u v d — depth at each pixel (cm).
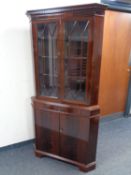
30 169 198
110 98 318
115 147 241
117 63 303
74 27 162
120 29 286
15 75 210
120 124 310
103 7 148
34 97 201
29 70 217
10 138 229
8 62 202
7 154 223
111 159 216
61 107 182
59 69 177
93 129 182
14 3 189
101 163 208
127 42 300
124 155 224
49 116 194
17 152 227
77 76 174
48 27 174
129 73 321
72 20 157
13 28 195
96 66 165
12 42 199
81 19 153
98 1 236
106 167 202
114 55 295
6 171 194
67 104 181
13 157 218
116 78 312
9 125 223
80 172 194
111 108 326
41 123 202
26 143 242
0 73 201
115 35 284
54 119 192
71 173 193
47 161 211
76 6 149
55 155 208
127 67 316
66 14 157
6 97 212
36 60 185
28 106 229
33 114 215
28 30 204
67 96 184
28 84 221
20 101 222
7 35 194
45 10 163
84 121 178
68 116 183
